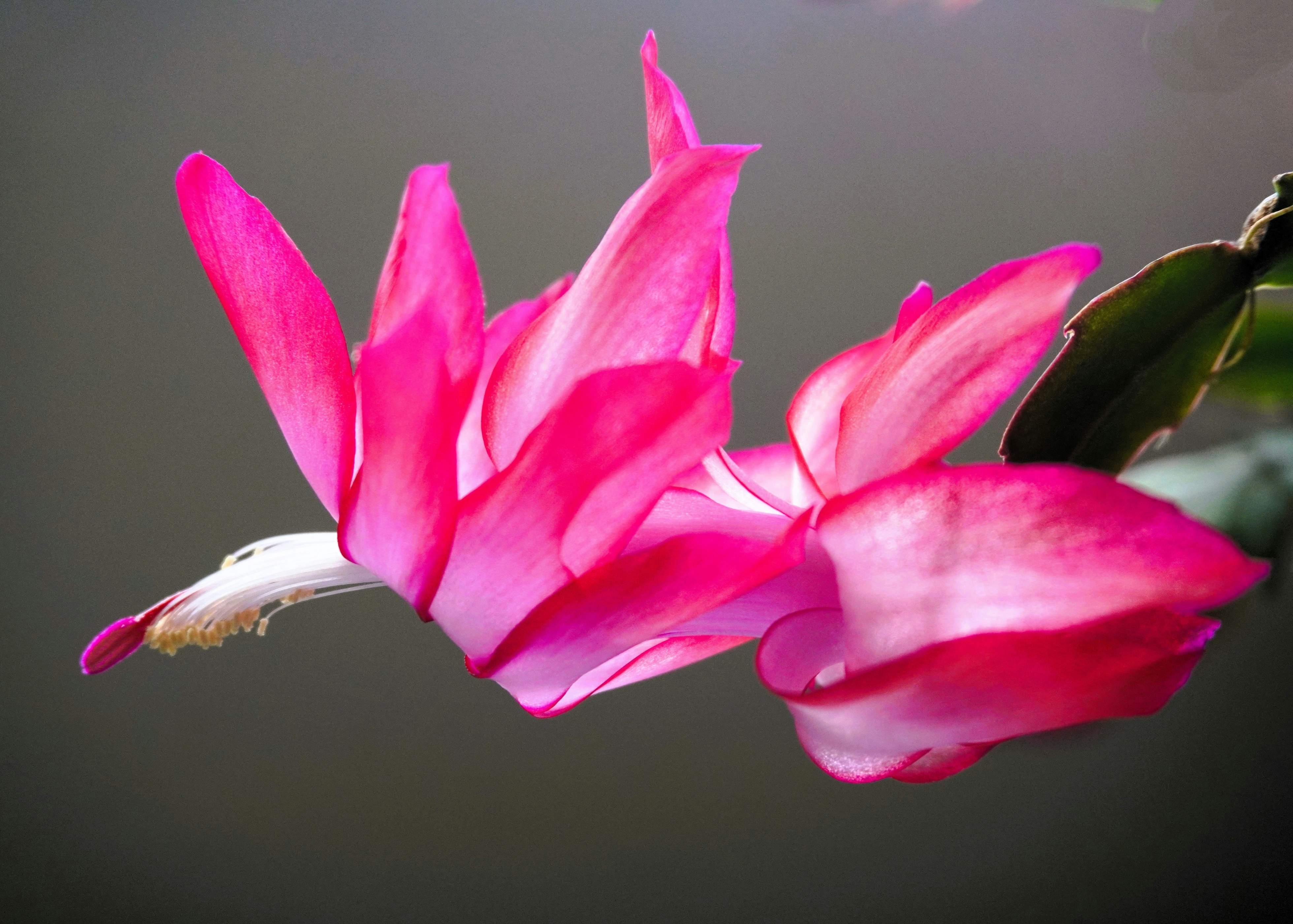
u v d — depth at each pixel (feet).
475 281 0.73
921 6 3.35
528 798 3.42
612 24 3.42
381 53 3.38
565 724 3.42
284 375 0.76
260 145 3.37
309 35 3.37
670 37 3.43
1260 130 3.44
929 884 3.43
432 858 3.41
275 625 3.37
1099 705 0.71
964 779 3.42
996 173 3.51
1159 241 3.51
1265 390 0.80
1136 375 0.79
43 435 3.38
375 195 3.39
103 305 3.39
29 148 3.35
